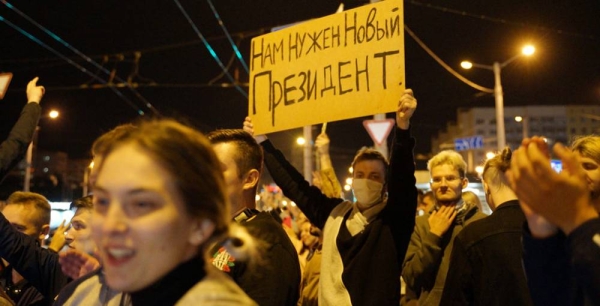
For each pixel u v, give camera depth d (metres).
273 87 4.16
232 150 2.95
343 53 3.80
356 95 3.68
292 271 2.69
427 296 4.11
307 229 5.99
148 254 1.23
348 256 3.24
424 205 7.19
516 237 3.13
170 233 1.25
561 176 1.40
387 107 3.52
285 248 2.76
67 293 2.01
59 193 43.62
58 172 45.31
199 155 1.33
